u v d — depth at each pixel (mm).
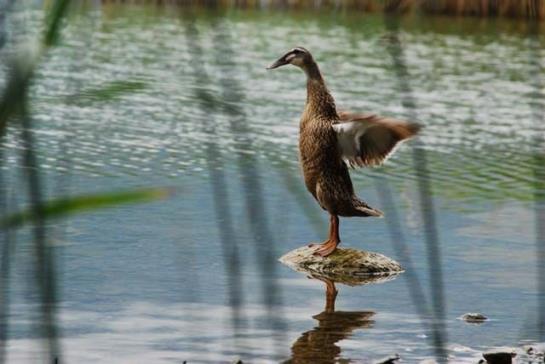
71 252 13539
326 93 13766
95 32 36406
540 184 17984
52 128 21328
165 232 14641
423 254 14164
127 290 12164
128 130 21531
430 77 28953
